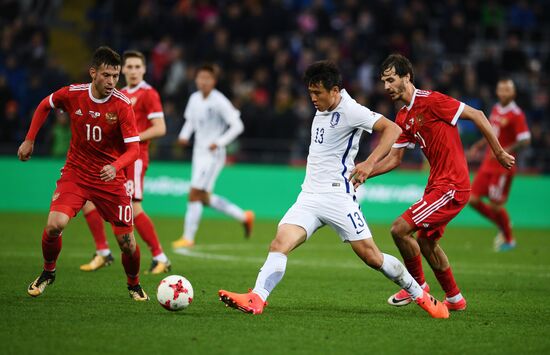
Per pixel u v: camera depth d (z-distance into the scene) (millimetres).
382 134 23984
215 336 21594
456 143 26516
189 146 70312
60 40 90875
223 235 54094
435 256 26734
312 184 24797
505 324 24578
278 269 24469
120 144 26328
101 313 24547
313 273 36719
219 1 87812
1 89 70438
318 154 24641
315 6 84938
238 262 40062
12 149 69500
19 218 59719
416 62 79938
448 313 25688
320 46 79812
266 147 70250
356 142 24688
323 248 48688
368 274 36656
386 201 67312
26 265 35656
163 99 76875
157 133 34562
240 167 68562
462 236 57969
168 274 34812
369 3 85938
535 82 81938
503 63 84188
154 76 78562
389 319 25062
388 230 59844
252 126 70500
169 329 22328
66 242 46750
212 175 47500
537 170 69750
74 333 21516
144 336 21344
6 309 24812
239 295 24156
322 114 24578
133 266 26891
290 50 82375
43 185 67812
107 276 33312
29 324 22562
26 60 78812
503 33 90000
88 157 26109
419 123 26578
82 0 94500
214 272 35906
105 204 26266
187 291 24625
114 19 86688
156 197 67750
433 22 89062
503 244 49719
